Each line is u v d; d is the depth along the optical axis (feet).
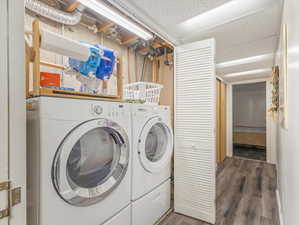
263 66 10.07
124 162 4.19
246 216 6.06
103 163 3.97
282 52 4.80
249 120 19.12
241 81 14.08
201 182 5.89
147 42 6.98
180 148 6.40
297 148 2.88
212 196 5.64
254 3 4.44
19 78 2.11
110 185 3.78
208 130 5.77
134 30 5.57
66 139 2.94
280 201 6.13
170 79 8.02
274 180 9.36
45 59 4.94
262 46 7.20
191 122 6.14
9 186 1.99
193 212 6.02
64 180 2.90
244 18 5.16
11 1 2.02
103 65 3.98
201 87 5.91
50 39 2.84
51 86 3.27
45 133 2.70
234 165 12.12
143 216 4.84
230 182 9.11
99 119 3.51
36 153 2.73
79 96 3.22
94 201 3.47
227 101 14.82
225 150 14.38
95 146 3.76
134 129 4.56
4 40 1.95
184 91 6.31
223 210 6.46
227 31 5.95
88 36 6.06
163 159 5.78
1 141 1.94
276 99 7.15
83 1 4.12
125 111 4.26
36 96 2.81
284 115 4.24
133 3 4.41
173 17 5.08
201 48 5.91
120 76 4.44
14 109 2.06
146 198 4.96
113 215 3.91
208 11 4.79
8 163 1.99
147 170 5.00
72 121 3.05
